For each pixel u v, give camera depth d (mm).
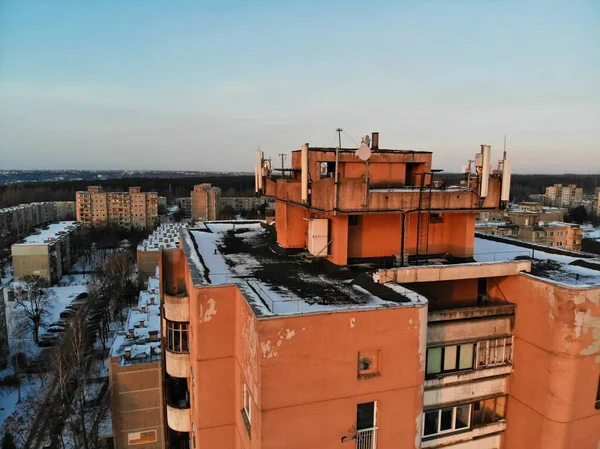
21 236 135500
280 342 10297
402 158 19031
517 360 14812
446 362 14500
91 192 168375
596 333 13078
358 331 10914
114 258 97750
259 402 10328
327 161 18438
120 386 38469
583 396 13258
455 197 16375
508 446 15258
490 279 16406
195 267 16141
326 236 16906
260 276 15234
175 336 17000
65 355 51906
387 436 11516
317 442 10883
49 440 44500
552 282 13328
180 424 17609
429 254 18719
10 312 78188
